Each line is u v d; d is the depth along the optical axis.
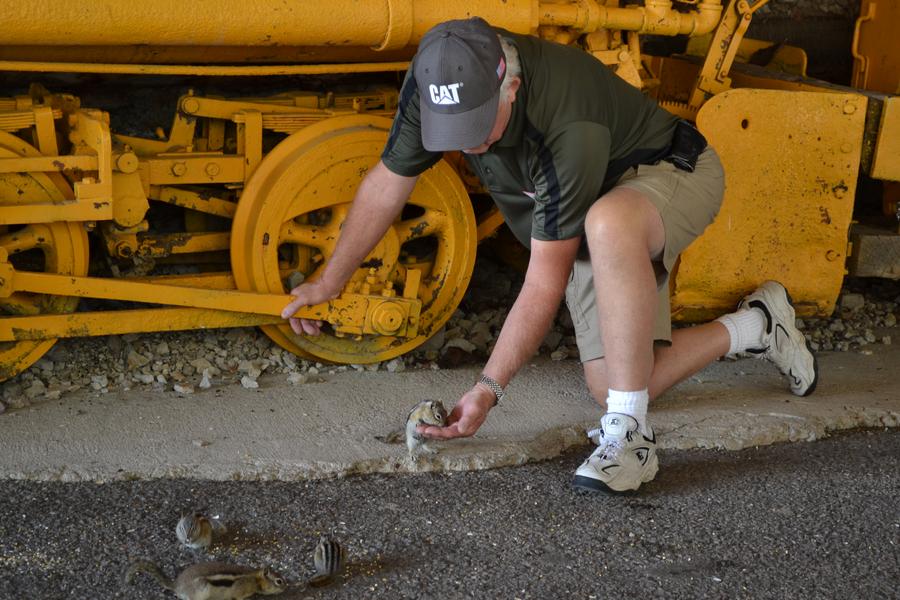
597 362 3.65
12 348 3.59
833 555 2.92
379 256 3.88
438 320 4.12
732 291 4.23
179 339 4.08
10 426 3.43
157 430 3.46
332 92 4.18
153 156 3.67
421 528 2.97
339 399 3.78
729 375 4.20
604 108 3.07
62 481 3.12
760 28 5.96
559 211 3.03
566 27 4.00
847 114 4.15
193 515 2.80
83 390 3.74
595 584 2.74
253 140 3.73
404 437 3.49
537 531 2.98
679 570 2.82
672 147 3.32
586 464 3.18
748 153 4.10
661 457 3.48
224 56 3.74
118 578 2.68
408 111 3.20
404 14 3.64
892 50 5.32
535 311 3.15
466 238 4.05
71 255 3.57
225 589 2.53
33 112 3.43
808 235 4.25
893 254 4.50
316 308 3.81
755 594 2.72
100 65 3.43
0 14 3.15
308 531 2.94
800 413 3.81
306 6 3.53
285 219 3.73
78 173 3.53
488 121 2.86
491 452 3.38
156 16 3.35
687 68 5.06
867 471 3.45
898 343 4.65
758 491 3.27
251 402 3.71
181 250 3.83
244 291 3.75
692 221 3.26
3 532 2.85
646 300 3.10
